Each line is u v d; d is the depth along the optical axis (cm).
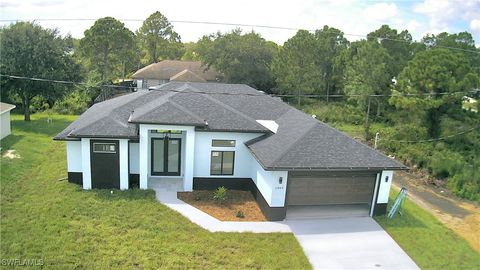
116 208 1752
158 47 8650
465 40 5344
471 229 1948
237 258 1416
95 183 1972
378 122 4506
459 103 3378
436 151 3103
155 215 1714
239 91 2930
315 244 1574
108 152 1948
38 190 1906
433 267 1468
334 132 1984
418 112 3350
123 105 2334
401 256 1529
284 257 1445
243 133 2103
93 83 4844
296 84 5184
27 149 2616
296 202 1875
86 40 6262
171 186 2108
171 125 1950
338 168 1755
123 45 6488
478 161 2892
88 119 2219
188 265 1345
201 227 1645
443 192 2589
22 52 3466
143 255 1383
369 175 1883
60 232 1495
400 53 4681
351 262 1459
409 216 1952
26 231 1481
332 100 5794
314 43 5119
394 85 3772
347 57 5225
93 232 1512
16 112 4228
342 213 1884
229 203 1944
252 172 2098
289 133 2041
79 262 1309
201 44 5928
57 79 3616
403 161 3184
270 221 1759
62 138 1956
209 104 2245
